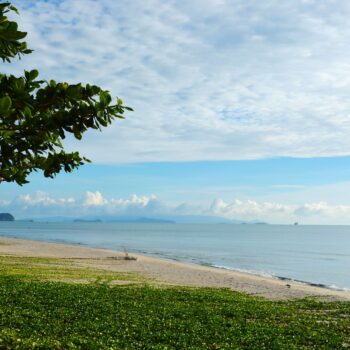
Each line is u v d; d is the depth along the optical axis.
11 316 20.84
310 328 23.16
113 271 50.47
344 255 106.94
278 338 20.20
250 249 123.25
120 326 20.59
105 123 5.75
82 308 24.30
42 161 6.71
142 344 17.52
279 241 188.75
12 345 14.42
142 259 70.81
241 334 20.67
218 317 24.42
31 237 163.25
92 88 5.58
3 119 5.27
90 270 49.72
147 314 24.05
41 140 5.82
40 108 5.60
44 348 14.66
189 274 51.75
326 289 47.41
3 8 5.03
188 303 29.11
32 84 5.36
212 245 140.25
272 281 50.78
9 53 5.35
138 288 35.03
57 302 25.66
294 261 87.69
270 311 27.61
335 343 20.03
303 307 30.75
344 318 27.31
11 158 5.87
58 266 51.84
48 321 20.58
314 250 127.31
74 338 16.73
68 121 5.62
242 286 43.47
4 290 28.48
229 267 70.12
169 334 19.59
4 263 50.84
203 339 19.34
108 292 31.17
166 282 42.94
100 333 18.77
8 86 5.10
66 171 7.00
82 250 85.94
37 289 29.72
